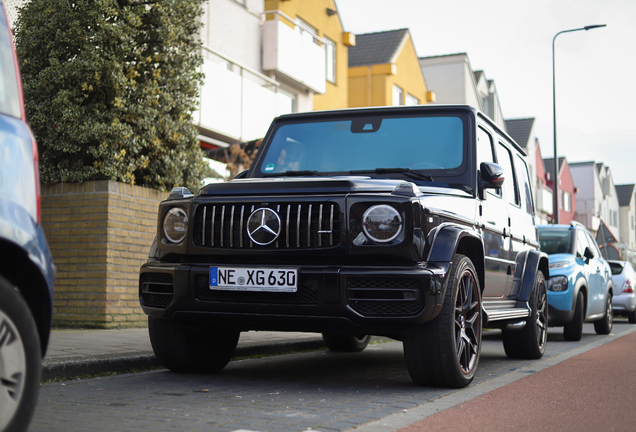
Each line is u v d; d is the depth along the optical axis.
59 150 8.59
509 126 47.50
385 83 28.11
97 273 8.40
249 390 4.61
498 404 4.21
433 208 4.51
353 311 4.28
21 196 2.62
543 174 49.41
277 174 5.77
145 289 4.86
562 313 9.52
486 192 5.67
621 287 15.86
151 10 9.23
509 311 6.03
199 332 5.24
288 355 7.29
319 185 4.46
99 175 8.66
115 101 8.64
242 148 13.03
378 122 5.84
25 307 2.55
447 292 4.47
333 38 23.30
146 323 8.94
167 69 9.45
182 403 4.06
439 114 5.76
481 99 41.50
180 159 9.48
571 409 4.12
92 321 8.38
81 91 8.62
